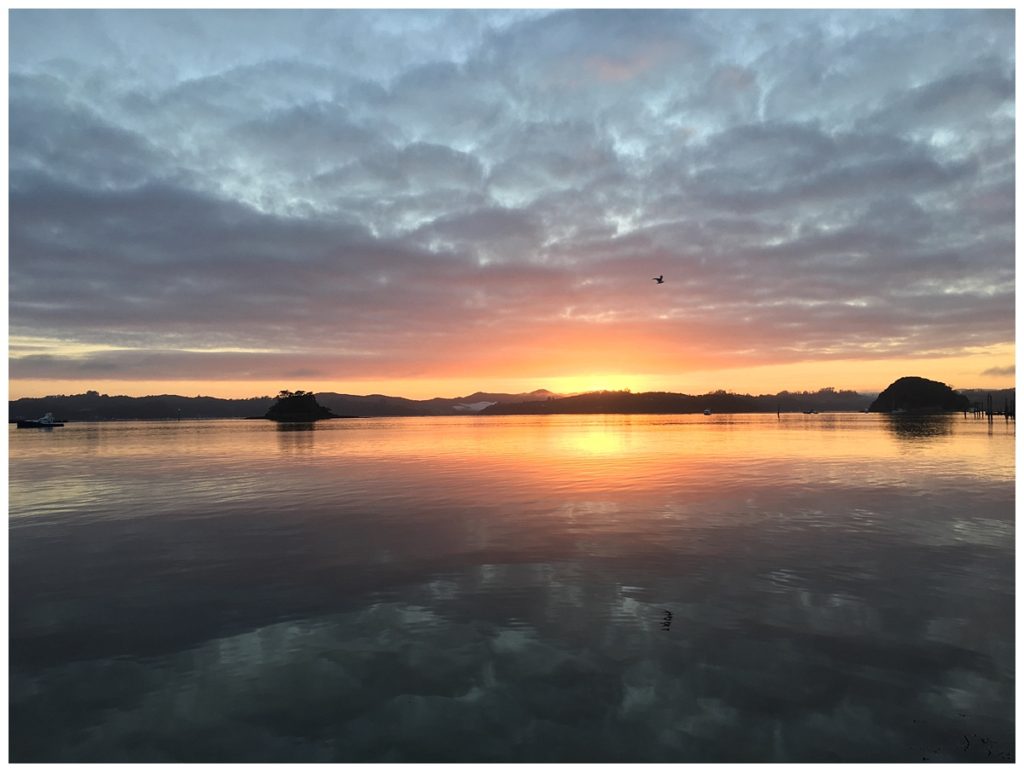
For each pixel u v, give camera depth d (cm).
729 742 667
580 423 14325
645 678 803
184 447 5766
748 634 937
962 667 823
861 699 745
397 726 707
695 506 2012
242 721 724
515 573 1262
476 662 856
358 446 5722
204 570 1322
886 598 1087
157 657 891
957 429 8131
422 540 1566
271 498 2319
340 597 1133
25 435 9125
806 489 2380
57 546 1560
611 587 1163
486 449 5062
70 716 741
